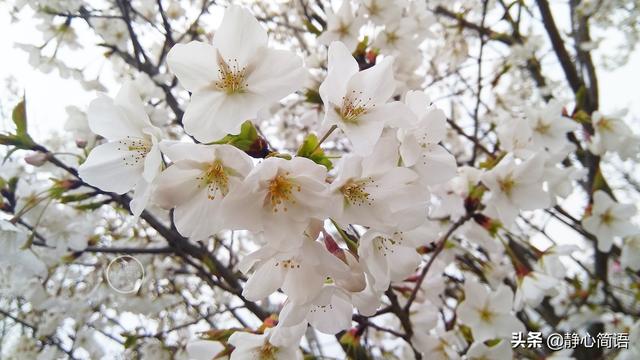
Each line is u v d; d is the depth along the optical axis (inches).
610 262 15.9
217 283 10.0
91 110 5.2
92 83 12.8
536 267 8.6
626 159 11.2
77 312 11.7
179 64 4.7
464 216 8.1
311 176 4.3
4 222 7.7
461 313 8.2
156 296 11.7
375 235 4.7
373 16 10.2
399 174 4.7
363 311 5.1
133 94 5.0
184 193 4.5
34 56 12.4
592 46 15.0
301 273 4.6
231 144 4.7
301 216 4.3
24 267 8.4
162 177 4.4
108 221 12.8
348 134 4.6
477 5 15.8
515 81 17.0
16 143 7.7
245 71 4.9
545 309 14.0
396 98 10.7
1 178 8.7
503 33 15.6
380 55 10.3
